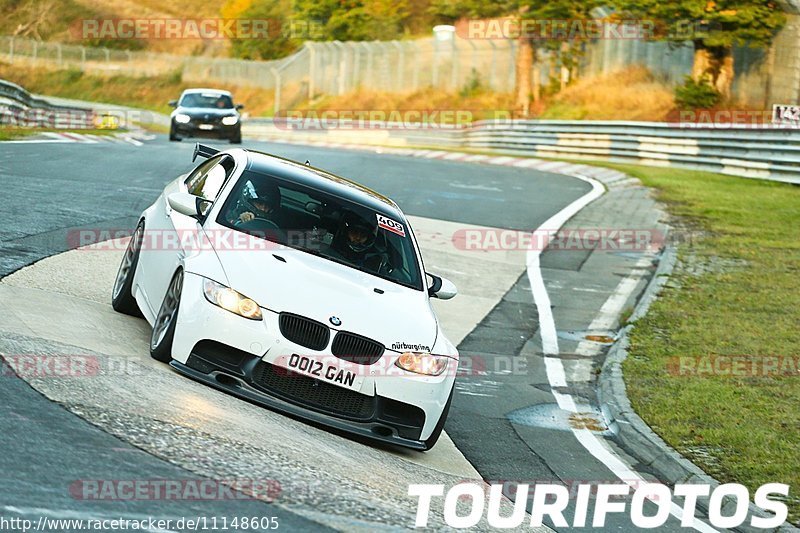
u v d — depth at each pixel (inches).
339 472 328.5
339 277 409.1
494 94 3216.0
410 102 3412.9
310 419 373.7
